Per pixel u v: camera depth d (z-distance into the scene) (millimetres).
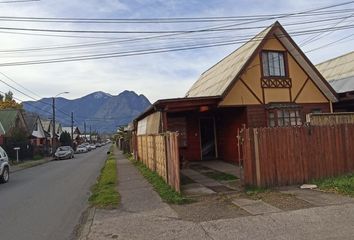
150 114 22000
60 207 11898
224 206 10094
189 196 11523
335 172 12812
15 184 19047
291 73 20219
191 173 16812
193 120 22781
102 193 13562
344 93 20250
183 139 22578
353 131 13219
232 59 22312
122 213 10195
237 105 19094
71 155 46531
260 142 12109
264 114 19484
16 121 48594
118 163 29156
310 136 12602
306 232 7535
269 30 19078
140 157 27438
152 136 18766
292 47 19891
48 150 55500
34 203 12797
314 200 10109
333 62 26203
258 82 19562
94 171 24609
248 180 12031
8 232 8953
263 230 7832
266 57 19859
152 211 10148
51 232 8875
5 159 20188
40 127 64312
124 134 55375
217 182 13891
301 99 20281
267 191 11539
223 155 21953
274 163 12172
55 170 27203
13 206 12367
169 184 13641
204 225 8445
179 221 8938
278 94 19875
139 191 13477
